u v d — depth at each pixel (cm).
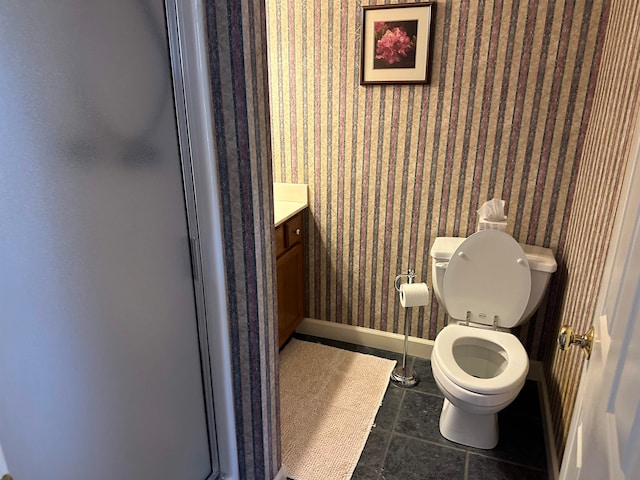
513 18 186
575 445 90
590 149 175
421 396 214
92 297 85
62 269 78
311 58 224
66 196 77
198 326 121
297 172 246
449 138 211
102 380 90
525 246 209
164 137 99
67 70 74
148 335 102
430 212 225
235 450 138
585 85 183
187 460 125
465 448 182
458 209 219
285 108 238
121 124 87
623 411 56
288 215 225
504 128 201
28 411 75
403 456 178
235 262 121
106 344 90
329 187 242
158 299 104
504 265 189
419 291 205
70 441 84
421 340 246
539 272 190
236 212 117
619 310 70
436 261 206
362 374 231
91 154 81
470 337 190
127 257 93
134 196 93
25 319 73
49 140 73
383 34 206
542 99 191
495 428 182
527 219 209
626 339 61
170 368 112
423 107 211
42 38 70
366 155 229
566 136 192
